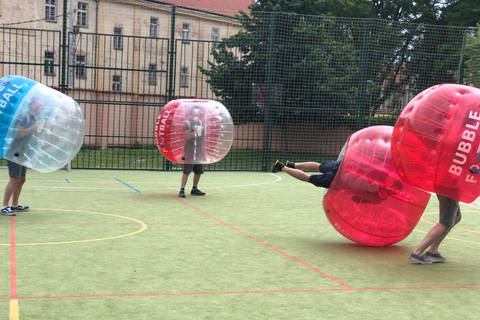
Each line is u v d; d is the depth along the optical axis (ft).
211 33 112.06
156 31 104.83
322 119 58.08
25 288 11.97
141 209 24.72
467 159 14.02
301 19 60.39
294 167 19.75
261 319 10.55
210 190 33.68
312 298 12.14
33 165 20.58
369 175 16.90
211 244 17.74
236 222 22.38
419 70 58.18
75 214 22.58
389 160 16.90
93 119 78.28
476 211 28.53
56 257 15.01
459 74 49.55
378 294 12.71
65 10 42.14
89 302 11.17
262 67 60.44
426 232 21.94
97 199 27.45
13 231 18.44
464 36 49.32
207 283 13.02
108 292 11.94
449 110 14.28
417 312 11.45
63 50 42.27
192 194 30.81
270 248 17.51
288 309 11.26
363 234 17.43
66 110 20.59
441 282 14.10
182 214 23.81
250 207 26.89
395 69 58.08
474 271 15.48
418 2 89.76
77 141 21.16
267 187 36.47
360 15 88.94
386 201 16.99
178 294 12.01
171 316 10.50
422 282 14.02
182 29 107.34
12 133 19.72
